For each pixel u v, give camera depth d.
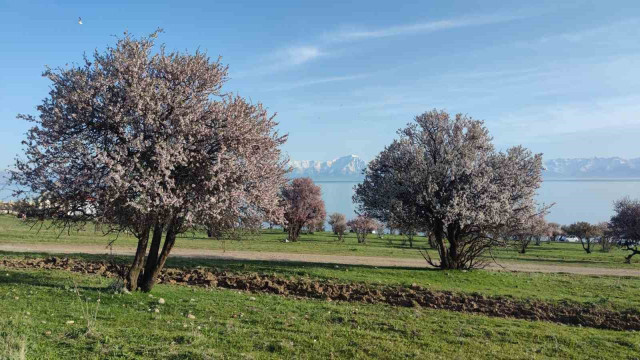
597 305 16.72
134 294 13.61
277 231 70.81
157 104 12.88
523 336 11.87
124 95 13.02
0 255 23.25
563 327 13.76
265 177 14.47
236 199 13.38
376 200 26.03
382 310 14.30
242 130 13.57
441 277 21.98
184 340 8.98
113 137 12.89
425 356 9.32
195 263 23.61
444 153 25.17
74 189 12.53
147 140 12.66
